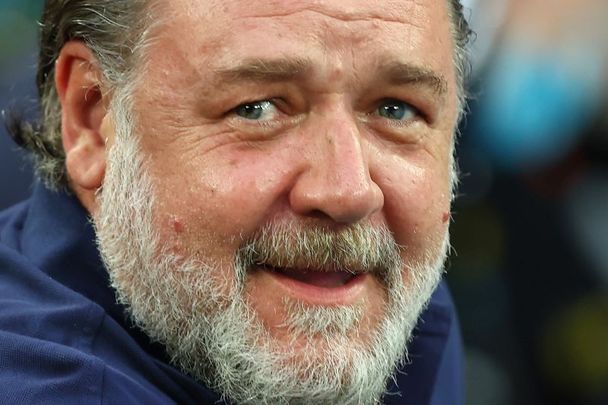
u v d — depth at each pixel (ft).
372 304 22.08
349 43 21.04
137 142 22.11
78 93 23.54
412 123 22.44
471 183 37.88
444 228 23.31
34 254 23.94
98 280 23.47
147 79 21.88
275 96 21.11
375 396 22.67
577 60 37.88
